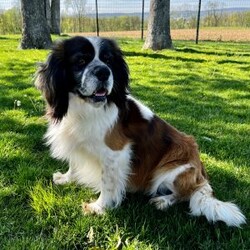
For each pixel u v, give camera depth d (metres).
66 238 0.79
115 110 0.88
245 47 5.45
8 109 1.60
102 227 0.83
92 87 0.81
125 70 0.91
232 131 1.50
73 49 0.84
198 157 0.96
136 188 0.99
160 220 0.88
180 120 1.58
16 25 10.53
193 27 11.16
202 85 2.34
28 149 1.19
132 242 0.79
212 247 0.80
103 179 0.92
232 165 1.17
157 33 4.18
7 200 0.93
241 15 11.34
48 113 0.92
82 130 0.88
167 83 2.36
